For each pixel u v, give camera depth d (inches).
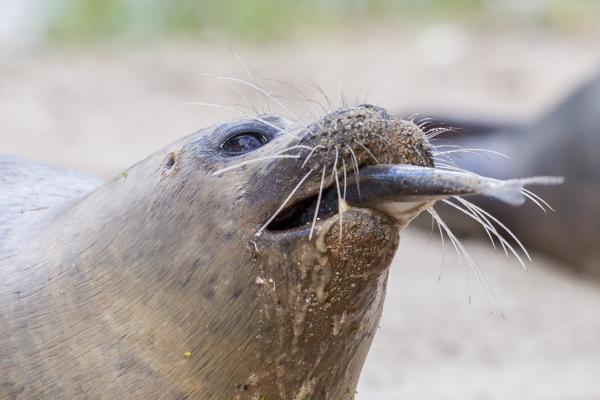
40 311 634.8
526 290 1428.4
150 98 2283.5
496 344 1186.6
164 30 2783.0
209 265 587.8
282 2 2891.2
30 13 2812.5
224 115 2214.6
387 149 554.3
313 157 558.3
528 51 2783.0
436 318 1259.8
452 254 1581.0
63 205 710.5
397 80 2508.6
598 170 1574.8
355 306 577.0
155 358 600.4
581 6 3142.2
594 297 1441.9
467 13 3107.8
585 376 1090.1
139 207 625.3
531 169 1681.8
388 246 554.6
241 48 2694.4
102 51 2632.9
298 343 586.6
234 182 593.3
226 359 591.2
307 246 556.4
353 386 642.8
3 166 802.8
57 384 621.6
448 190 517.7
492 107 2356.1
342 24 2994.6
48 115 2117.4
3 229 711.7
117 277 614.9
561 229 1599.4
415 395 1009.5
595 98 1638.8
